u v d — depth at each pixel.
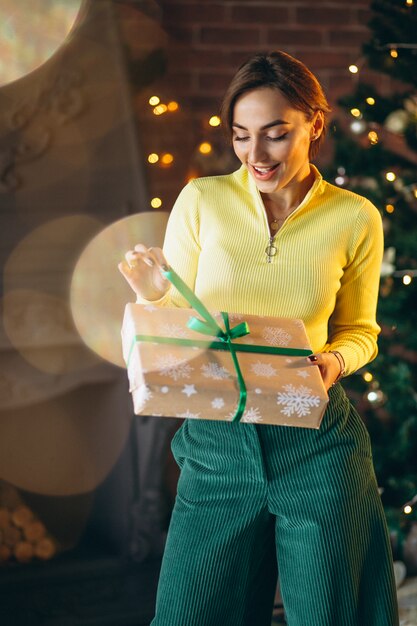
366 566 1.86
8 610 2.98
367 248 1.91
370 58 3.08
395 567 3.28
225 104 1.77
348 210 1.88
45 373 3.11
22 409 3.27
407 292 3.07
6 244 3.06
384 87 3.79
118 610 3.01
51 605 3.02
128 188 3.19
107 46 3.16
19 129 3.07
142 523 3.24
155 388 1.59
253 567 1.91
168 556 1.86
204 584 1.83
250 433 1.77
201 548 1.83
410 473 3.25
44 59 3.09
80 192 3.14
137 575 3.20
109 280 3.16
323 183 1.91
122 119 3.18
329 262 1.86
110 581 3.17
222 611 1.85
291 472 1.79
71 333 3.12
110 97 3.17
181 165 3.53
